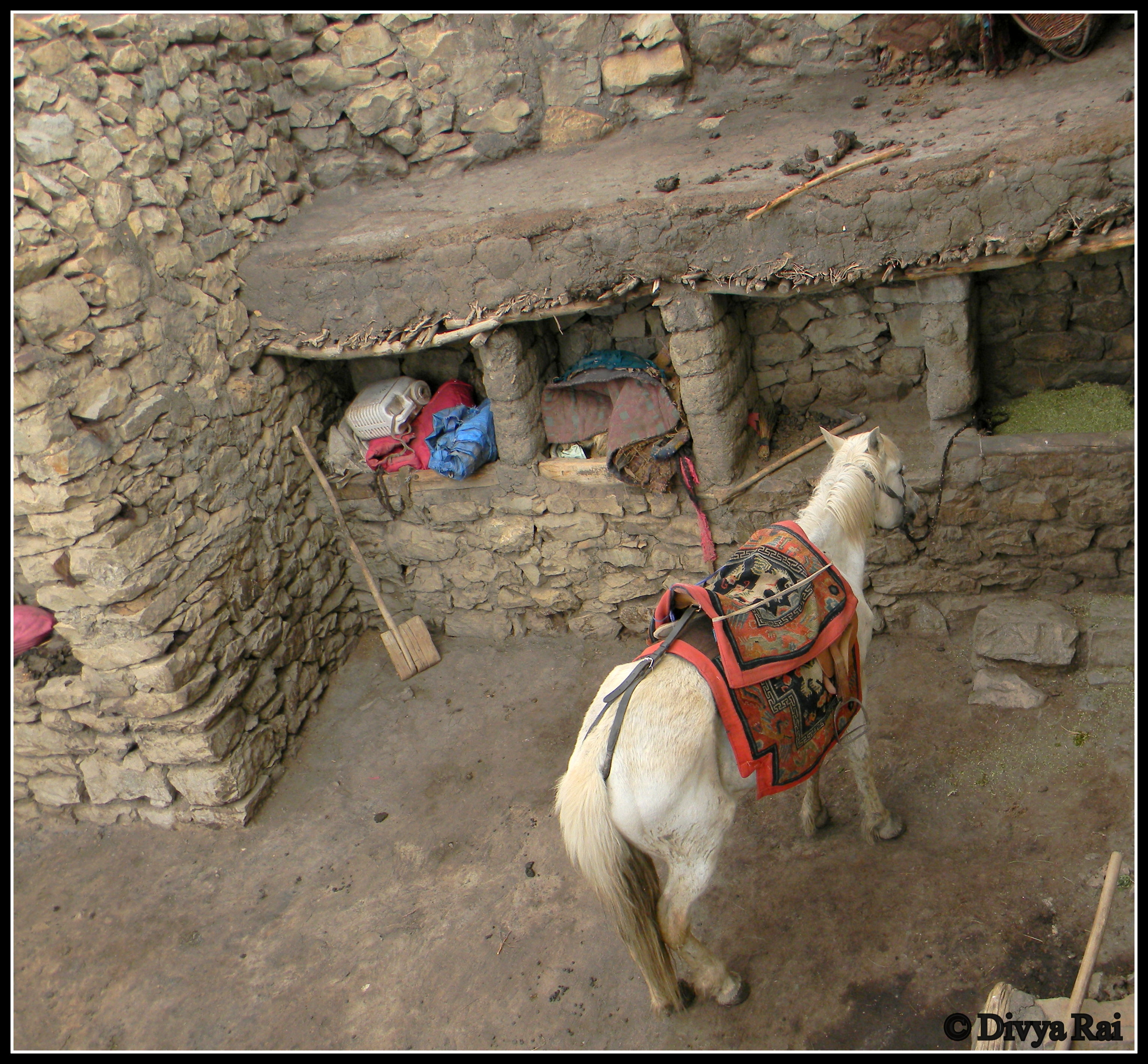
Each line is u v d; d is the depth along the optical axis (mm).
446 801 5094
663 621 3463
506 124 6363
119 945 4566
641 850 3205
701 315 4809
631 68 6133
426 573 6340
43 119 4227
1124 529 4723
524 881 4457
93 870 5102
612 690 3316
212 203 5297
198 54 5316
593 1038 3656
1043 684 4703
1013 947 3561
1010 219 4094
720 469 5281
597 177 5500
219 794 5090
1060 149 3910
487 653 6285
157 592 4762
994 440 4789
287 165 6191
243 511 5430
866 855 4117
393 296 5281
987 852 3973
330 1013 4012
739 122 5816
